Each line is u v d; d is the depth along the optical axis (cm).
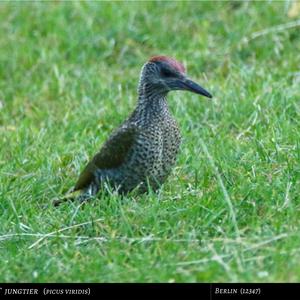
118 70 2533
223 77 2392
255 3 2638
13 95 2450
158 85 1752
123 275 1469
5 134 2139
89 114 2183
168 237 1594
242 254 1470
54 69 2467
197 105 2158
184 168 1858
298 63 2380
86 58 2581
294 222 1572
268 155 1844
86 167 1798
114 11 2703
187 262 1470
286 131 1933
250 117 2056
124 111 2202
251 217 1605
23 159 1967
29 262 1551
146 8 2705
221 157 1853
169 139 1752
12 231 1686
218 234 1575
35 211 1755
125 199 1711
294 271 1402
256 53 2483
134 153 1742
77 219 1689
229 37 2553
